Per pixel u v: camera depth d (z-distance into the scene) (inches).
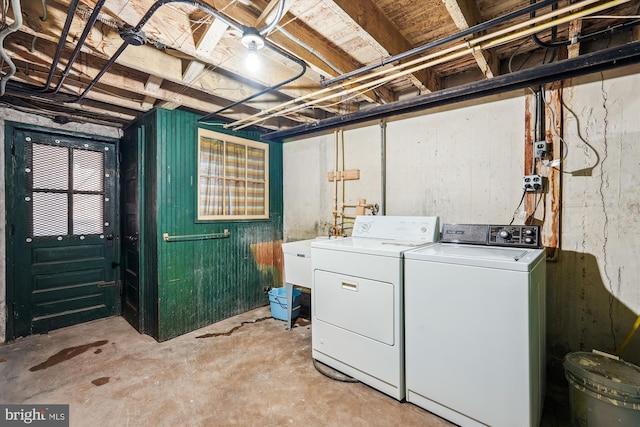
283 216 154.7
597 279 76.4
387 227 102.7
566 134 79.4
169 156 109.9
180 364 90.5
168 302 109.0
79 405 71.4
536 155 82.5
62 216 119.2
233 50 78.0
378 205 118.1
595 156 75.9
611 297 74.7
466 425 64.1
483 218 93.6
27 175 110.3
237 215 133.1
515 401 58.1
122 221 133.8
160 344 104.3
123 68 88.0
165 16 64.2
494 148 91.4
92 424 65.3
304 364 91.0
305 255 109.5
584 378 58.7
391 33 72.9
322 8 65.0
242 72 80.8
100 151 129.4
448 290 66.0
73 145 121.9
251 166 139.0
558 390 78.0
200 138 119.6
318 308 91.0
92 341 106.5
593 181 76.3
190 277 116.0
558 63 68.6
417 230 95.4
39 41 74.4
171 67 82.7
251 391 77.5
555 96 80.2
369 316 78.2
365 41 74.8
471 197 95.8
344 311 83.9
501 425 59.7
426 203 105.7
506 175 89.3
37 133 112.7
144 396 74.9
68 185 120.6
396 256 72.9
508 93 88.7
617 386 54.4
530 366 56.9
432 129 103.9
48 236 115.7
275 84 89.7
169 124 110.0
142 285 114.6
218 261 126.1
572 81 78.2
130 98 103.1
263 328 118.6
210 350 99.7
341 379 82.6
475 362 62.6
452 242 88.0
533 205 83.9
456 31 76.8
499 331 59.6
